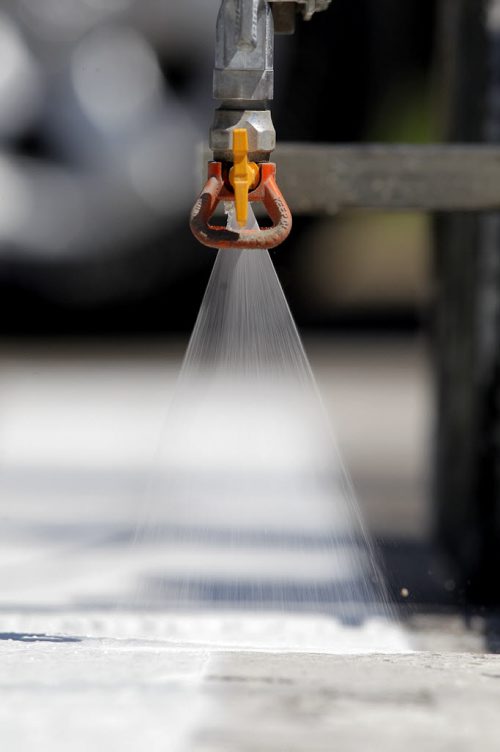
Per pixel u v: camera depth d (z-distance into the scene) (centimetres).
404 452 1255
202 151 533
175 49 1853
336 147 547
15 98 1834
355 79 2080
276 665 349
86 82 1844
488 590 686
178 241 2016
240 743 275
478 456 715
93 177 1908
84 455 1186
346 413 1506
